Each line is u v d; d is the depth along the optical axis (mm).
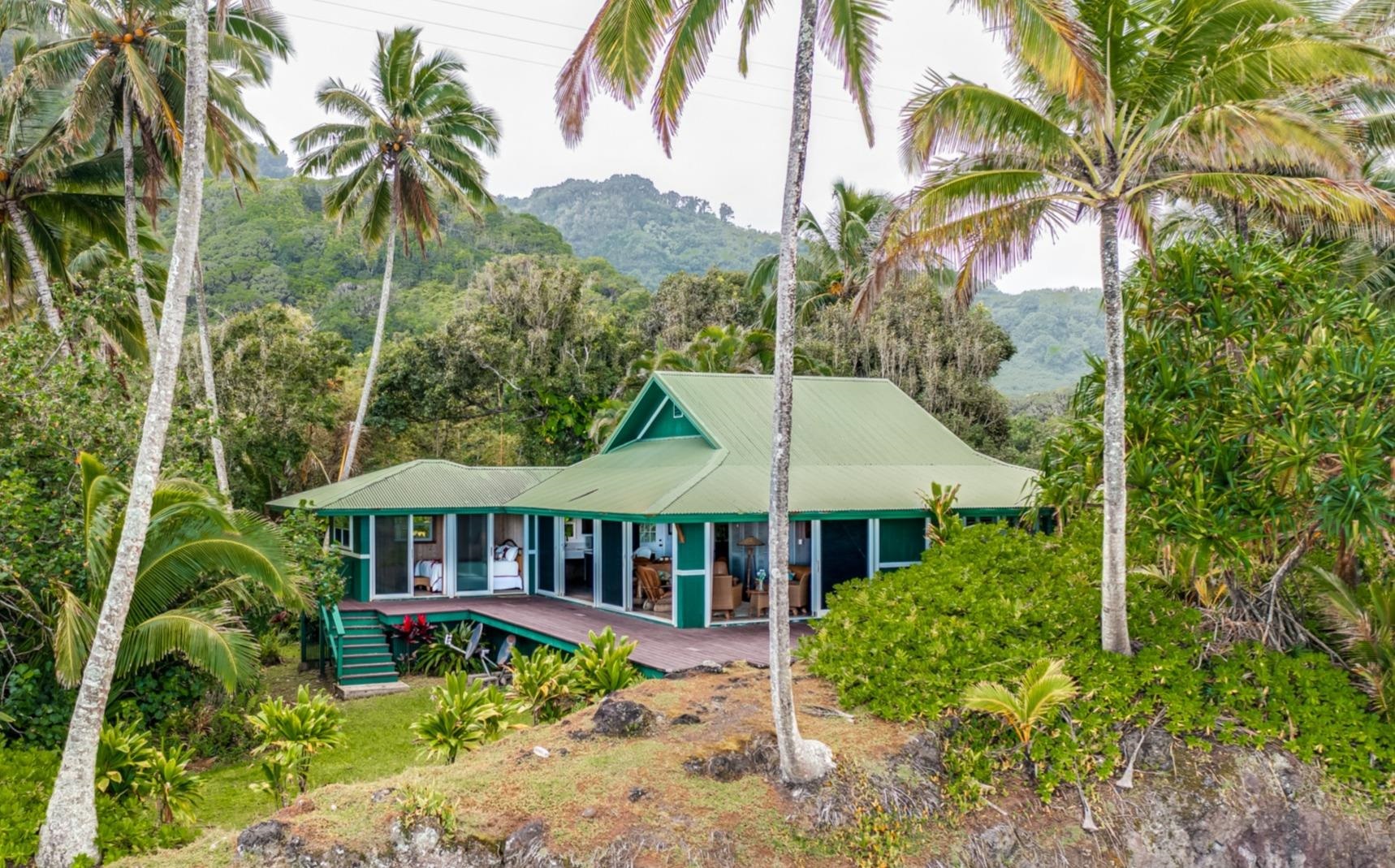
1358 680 11953
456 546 24047
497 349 37125
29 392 13758
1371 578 12820
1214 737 11078
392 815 8664
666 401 23703
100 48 21516
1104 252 11453
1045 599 13062
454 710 11125
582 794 9109
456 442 41469
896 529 20234
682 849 8422
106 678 9672
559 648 17734
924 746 10398
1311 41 10055
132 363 26094
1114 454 11547
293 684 20281
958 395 34781
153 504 11469
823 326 36094
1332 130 10727
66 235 25281
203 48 10031
